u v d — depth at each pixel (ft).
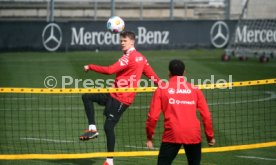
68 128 130.62
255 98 165.68
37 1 326.03
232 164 104.68
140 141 120.26
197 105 85.76
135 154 103.19
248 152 112.78
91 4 349.00
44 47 275.18
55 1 343.05
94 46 279.28
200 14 362.74
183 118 84.28
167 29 286.66
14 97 166.20
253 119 140.15
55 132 126.93
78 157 102.37
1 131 127.03
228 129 130.41
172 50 288.10
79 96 167.53
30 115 143.23
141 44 283.79
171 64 86.63
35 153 110.83
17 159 107.14
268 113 146.92
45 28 274.57
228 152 112.78
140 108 151.64
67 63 236.63
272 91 177.37
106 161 101.60
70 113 145.48
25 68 223.51
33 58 253.44
